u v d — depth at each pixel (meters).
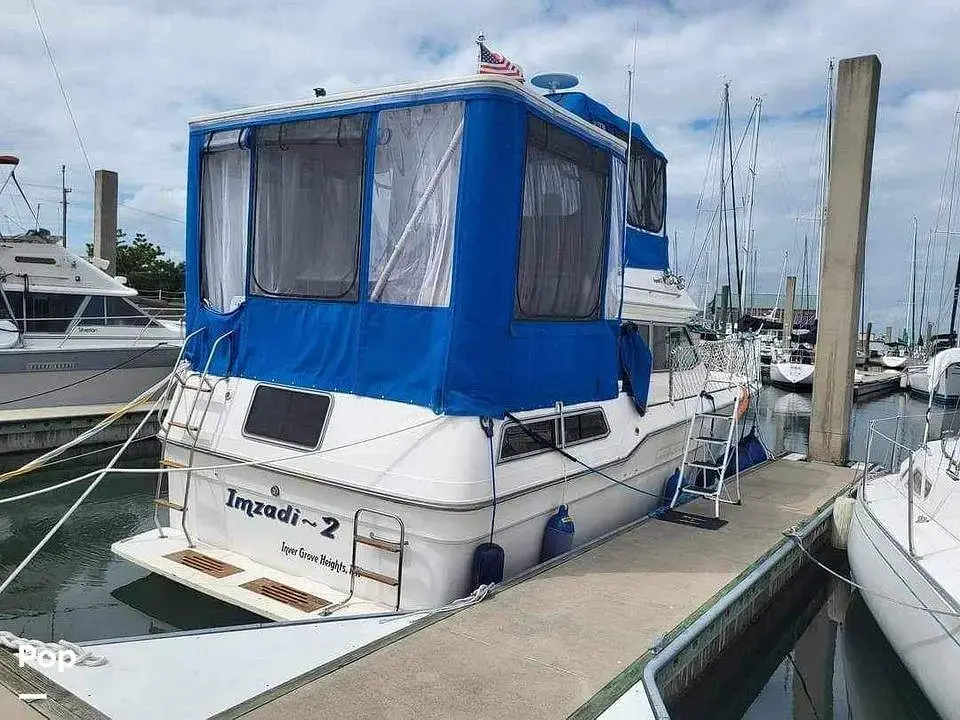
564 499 5.84
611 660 4.06
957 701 4.69
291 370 5.50
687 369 8.84
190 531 5.93
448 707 3.47
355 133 5.25
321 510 5.15
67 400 12.45
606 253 6.25
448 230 4.89
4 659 3.55
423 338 4.93
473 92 4.75
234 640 3.99
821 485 9.52
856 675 6.57
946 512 5.94
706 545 6.47
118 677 3.49
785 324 41.22
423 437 4.78
